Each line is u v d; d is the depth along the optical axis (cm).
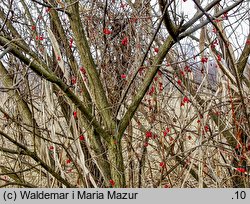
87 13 299
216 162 300
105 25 287
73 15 252
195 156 285
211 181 326
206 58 280
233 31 284
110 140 249
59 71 311
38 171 307
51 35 275
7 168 323
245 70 331
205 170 324
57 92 301
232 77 280
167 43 238
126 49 299
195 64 289
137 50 276
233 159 303
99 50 295
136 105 248
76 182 302
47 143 307
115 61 296
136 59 272
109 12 297
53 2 293
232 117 284
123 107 309
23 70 284
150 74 245
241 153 284
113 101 287
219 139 301
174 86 296
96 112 292
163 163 276
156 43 300
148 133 284
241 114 284
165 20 215
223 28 277
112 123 250
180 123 289
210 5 223
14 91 299
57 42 285
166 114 300
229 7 227
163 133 290
